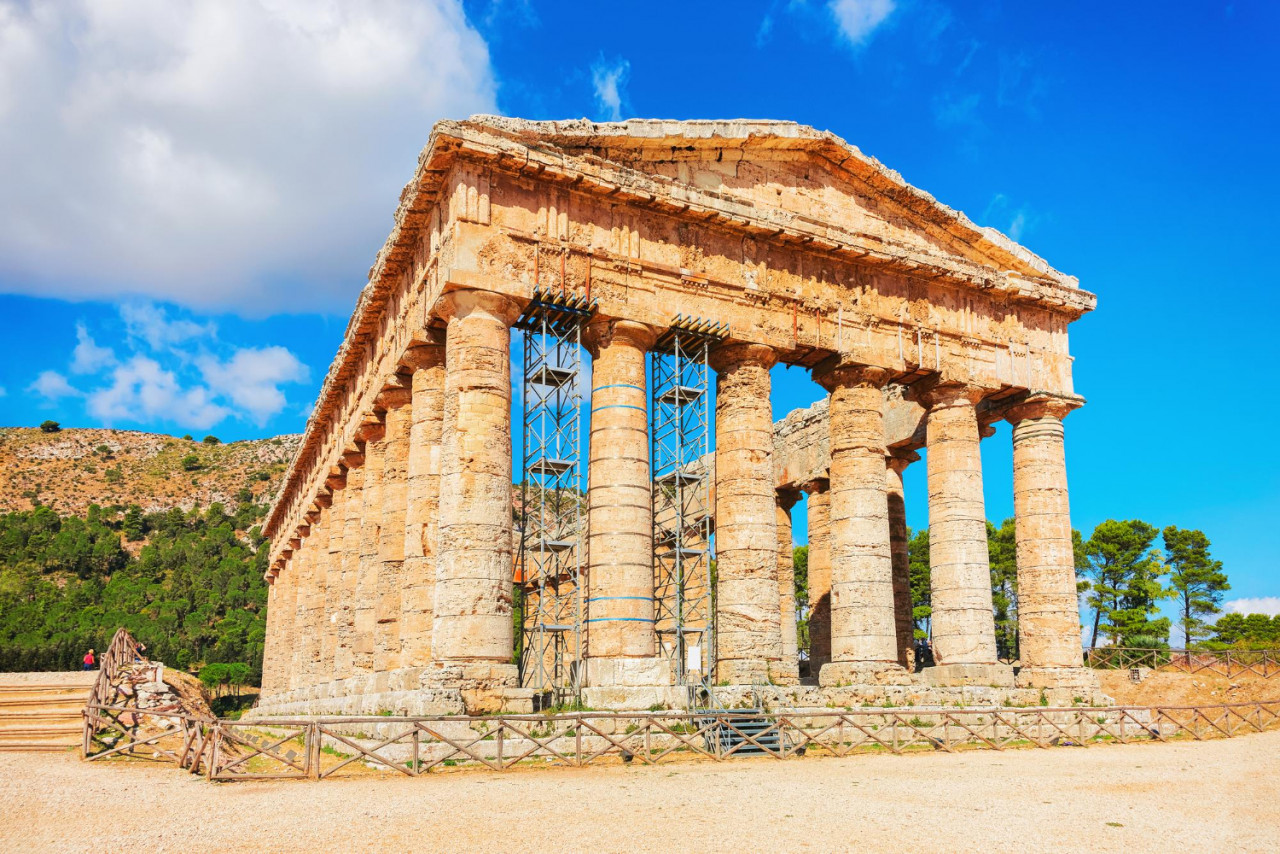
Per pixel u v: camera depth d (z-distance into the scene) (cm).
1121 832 1325
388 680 2739
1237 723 3403
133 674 3034
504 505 2575
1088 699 3341
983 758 2342
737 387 3064
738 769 2034
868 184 3419
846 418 3262
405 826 1320
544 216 2761
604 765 2117
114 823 1373
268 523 6825
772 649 2886
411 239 3019
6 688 2797
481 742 2234
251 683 10256
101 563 13500
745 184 3150
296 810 1458
